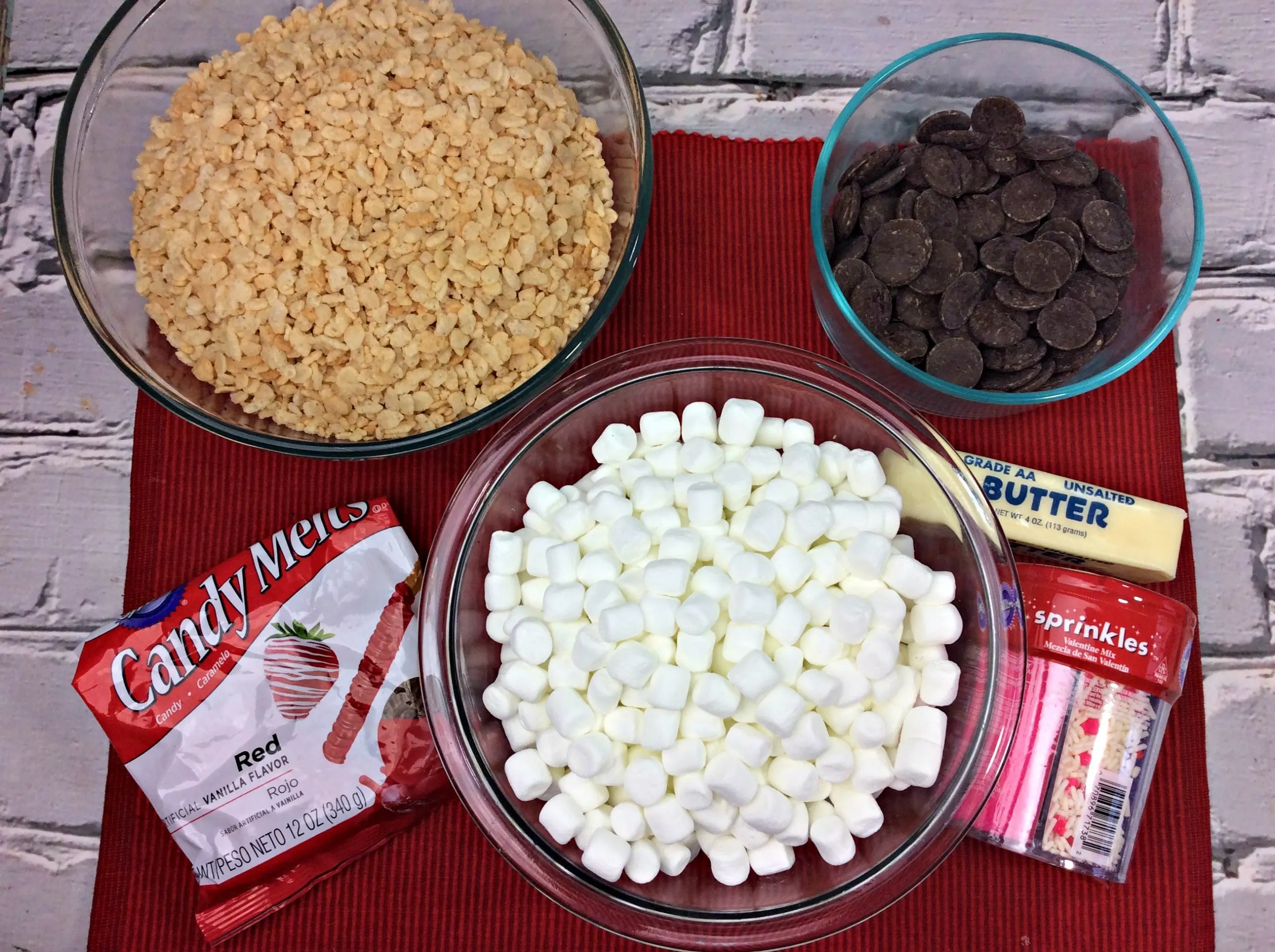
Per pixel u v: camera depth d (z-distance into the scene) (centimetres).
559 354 42
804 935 38
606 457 42
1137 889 44
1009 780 41
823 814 38
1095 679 41
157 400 42
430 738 44
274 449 42
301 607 45
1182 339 50
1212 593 48
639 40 52
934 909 44
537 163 42
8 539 50
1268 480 49
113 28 44
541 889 38
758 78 52
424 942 44
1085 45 52
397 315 42
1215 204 51
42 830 48
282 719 44
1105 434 47
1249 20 52
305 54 44
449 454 47
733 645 38
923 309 43
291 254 42
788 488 40
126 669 44
